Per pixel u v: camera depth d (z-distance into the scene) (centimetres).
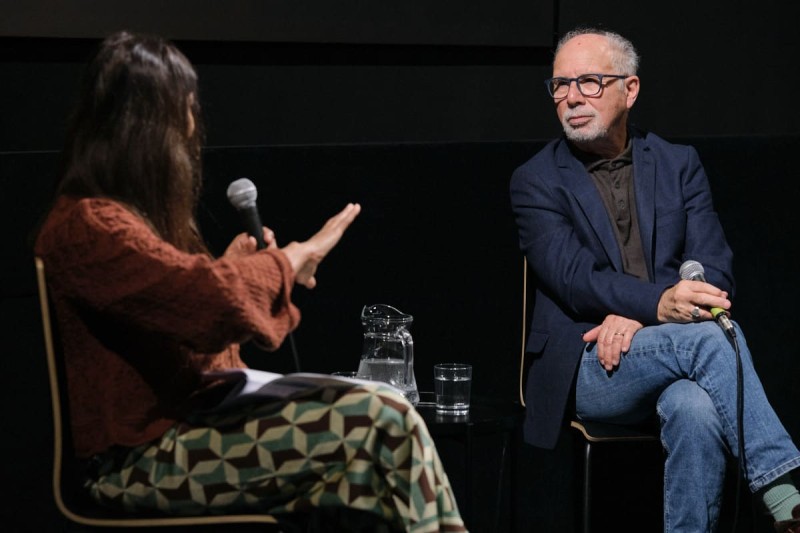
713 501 336
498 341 436
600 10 459
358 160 414
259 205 400
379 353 357
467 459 333
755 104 486
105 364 257
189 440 255
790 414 466
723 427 334
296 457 253
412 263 423
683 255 392
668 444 340
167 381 260
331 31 415
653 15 469
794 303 463
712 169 454
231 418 257
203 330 243
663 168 398
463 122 446
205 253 285
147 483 256
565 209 389
